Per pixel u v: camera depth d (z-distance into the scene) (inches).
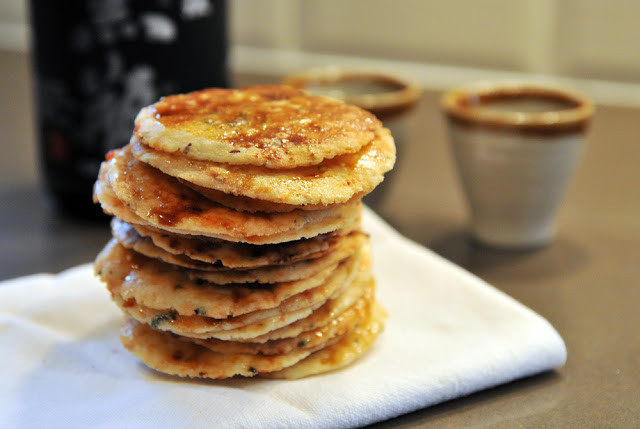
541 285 16.6
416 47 28.4
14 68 29.2
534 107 17.9
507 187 17.1
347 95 18.9
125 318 14.4
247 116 13.3
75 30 17.2
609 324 15.5
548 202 17.4
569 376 14.1
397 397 13.0
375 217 17.3
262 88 14.7
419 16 27.9
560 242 18.1
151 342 13.7
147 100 17.7
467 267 17.3
